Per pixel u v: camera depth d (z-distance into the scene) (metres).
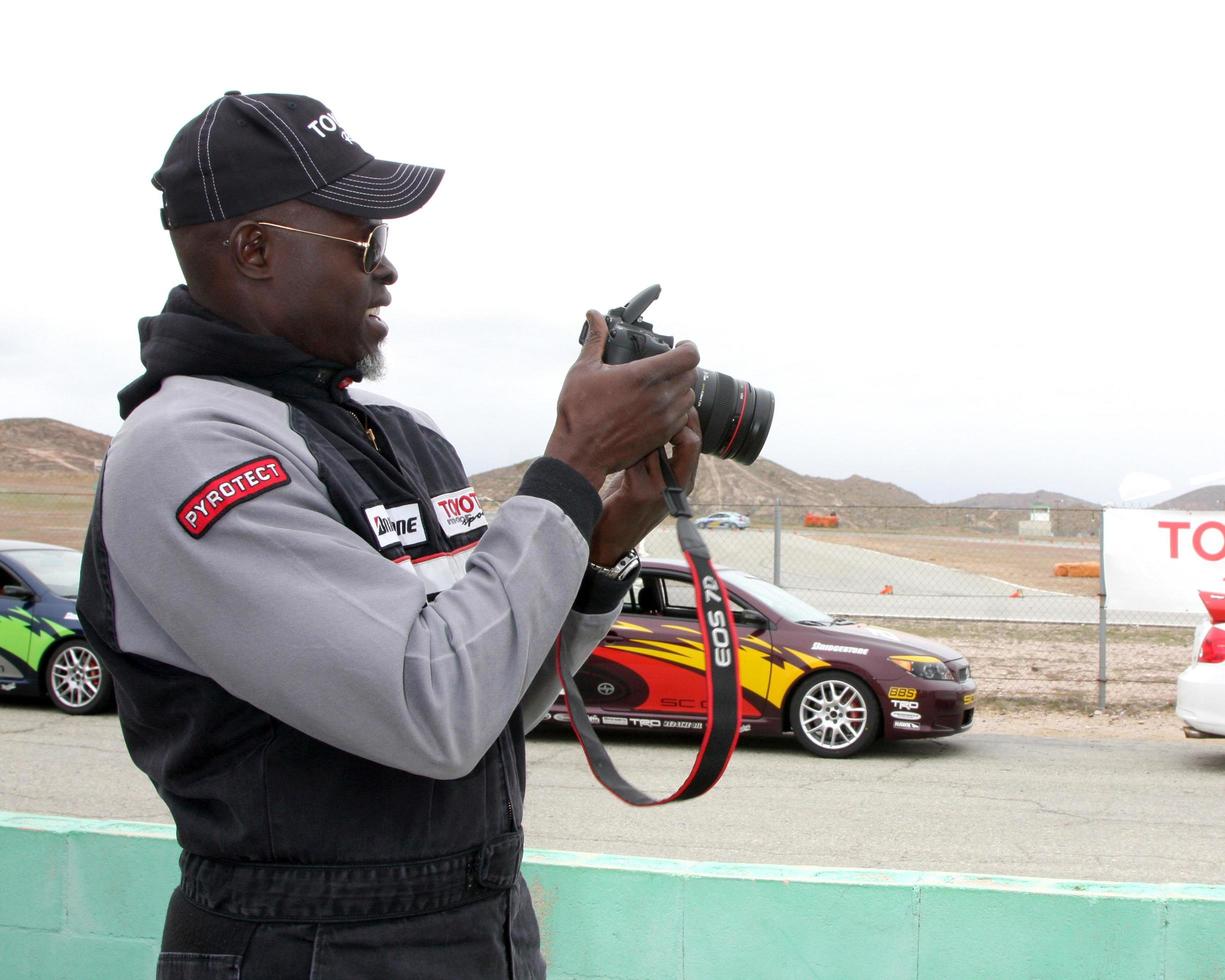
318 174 1.34
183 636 1.18
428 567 1.37
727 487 146.12
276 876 1.24
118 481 1.22
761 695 8.77
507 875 1.35
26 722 9.78
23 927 2.94
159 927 2.87
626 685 8.81
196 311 1.38
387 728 1.12
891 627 15.79
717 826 6.41
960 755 8.83
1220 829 6.46
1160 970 2.50
